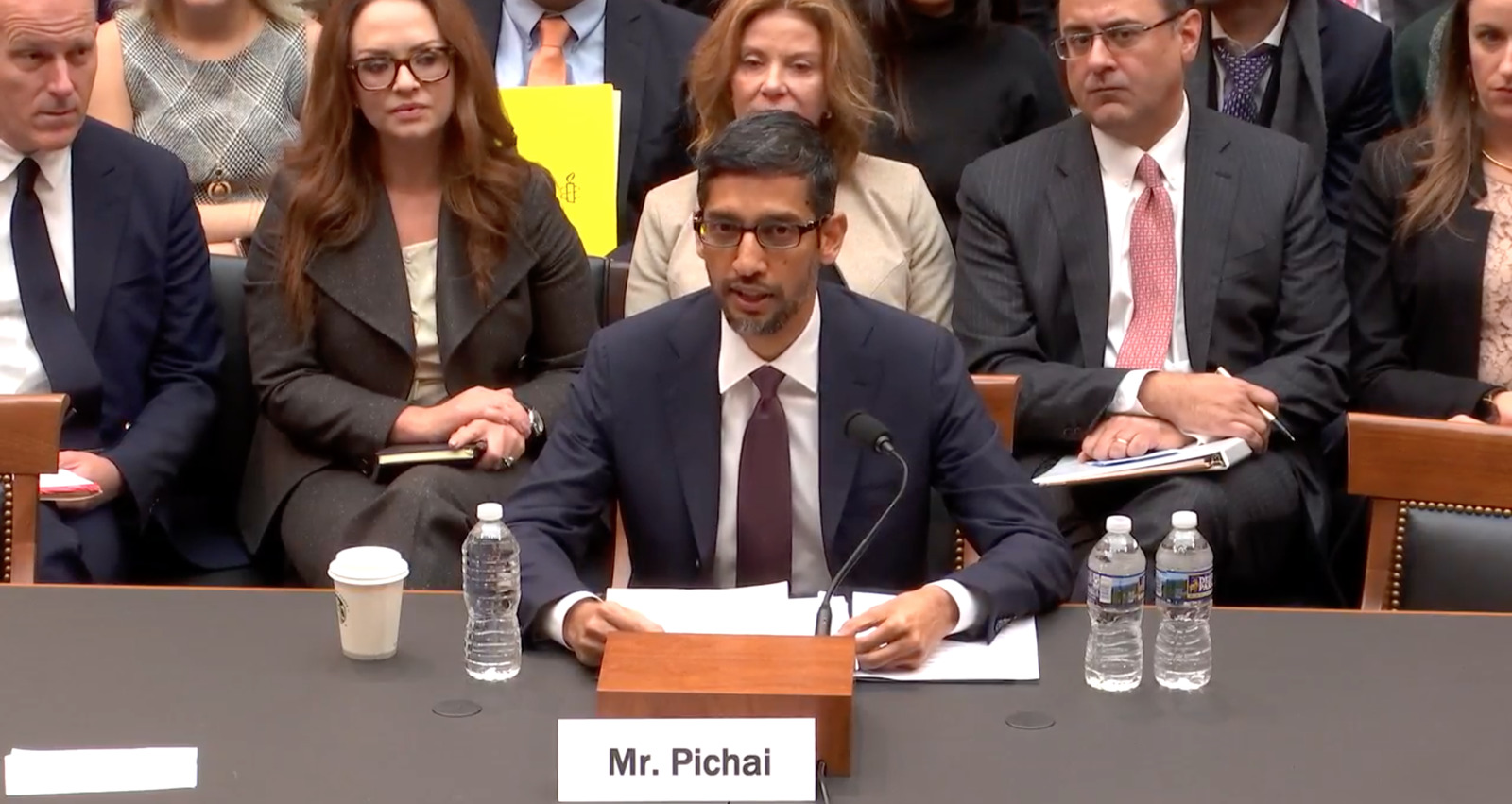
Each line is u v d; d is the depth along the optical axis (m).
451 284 6.90
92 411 6.85
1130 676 4.20
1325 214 7.19
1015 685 4.20
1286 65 8.39
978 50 8.21
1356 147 8.58
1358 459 5.21
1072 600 6.27
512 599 4.43
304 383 6.81
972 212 7.20
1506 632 4.57
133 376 7.04
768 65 7.08
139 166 7.06
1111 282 7.05
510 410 6.62
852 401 5.04
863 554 5.06
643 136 8.41
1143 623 4.55
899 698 4.12
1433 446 5.14
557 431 5.16
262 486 6.96
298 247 6.81
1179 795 3.63
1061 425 6.76
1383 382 7.13
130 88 8.36
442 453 6.50
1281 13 8.47
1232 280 6.98
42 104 6.57
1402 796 3.64
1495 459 5.07
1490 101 6.80
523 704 4.09
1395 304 7.26
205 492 7.37
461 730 3.95
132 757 3.77
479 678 4.23
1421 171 7.16
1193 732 3.94
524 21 8.59
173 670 4.26
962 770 3.74
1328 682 4.22
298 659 4.34
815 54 7.07
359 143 6.88
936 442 5.10
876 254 7.22
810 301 4.98
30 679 4.18
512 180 6.93
